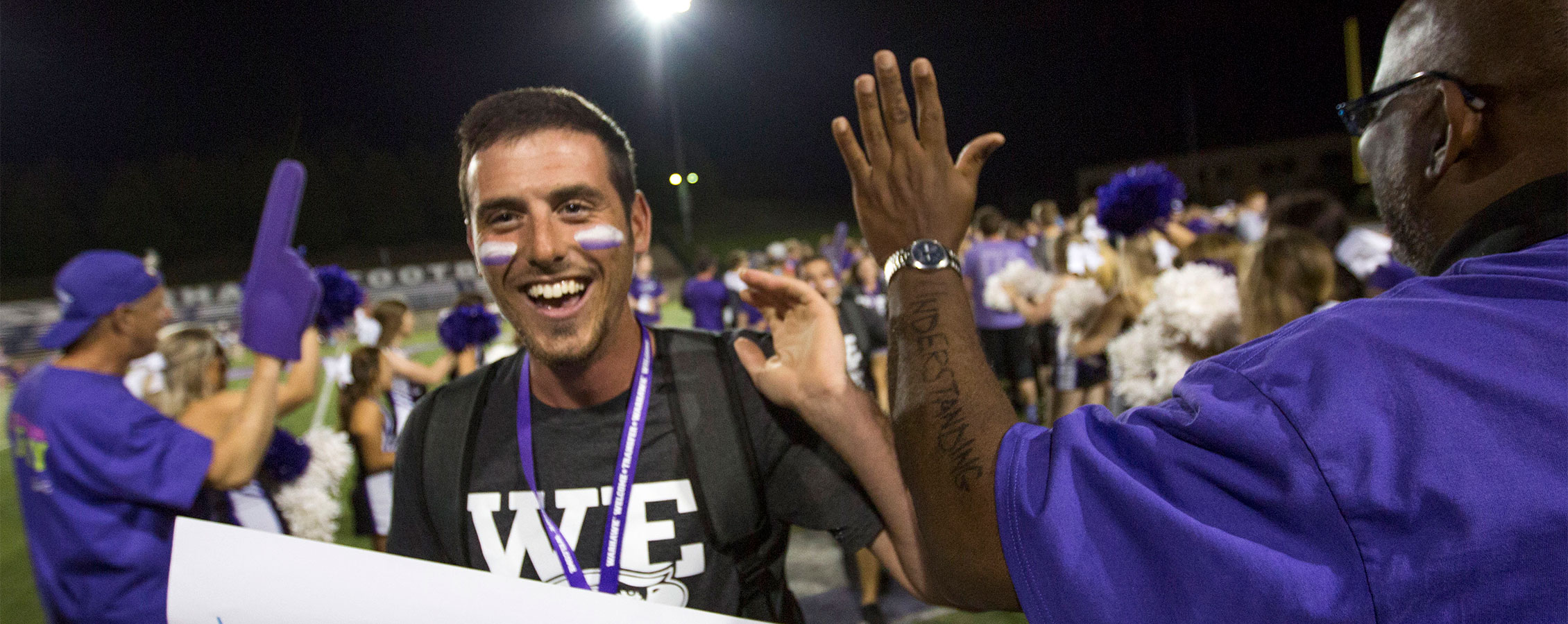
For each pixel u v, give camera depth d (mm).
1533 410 540
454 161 1181
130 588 1748
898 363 879
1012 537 708
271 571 823
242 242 38562
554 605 821
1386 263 2748
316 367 2598
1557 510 518
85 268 1818
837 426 1037
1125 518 653
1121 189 2865
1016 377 6141
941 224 910
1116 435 708
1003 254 6129
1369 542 563
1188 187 25469
